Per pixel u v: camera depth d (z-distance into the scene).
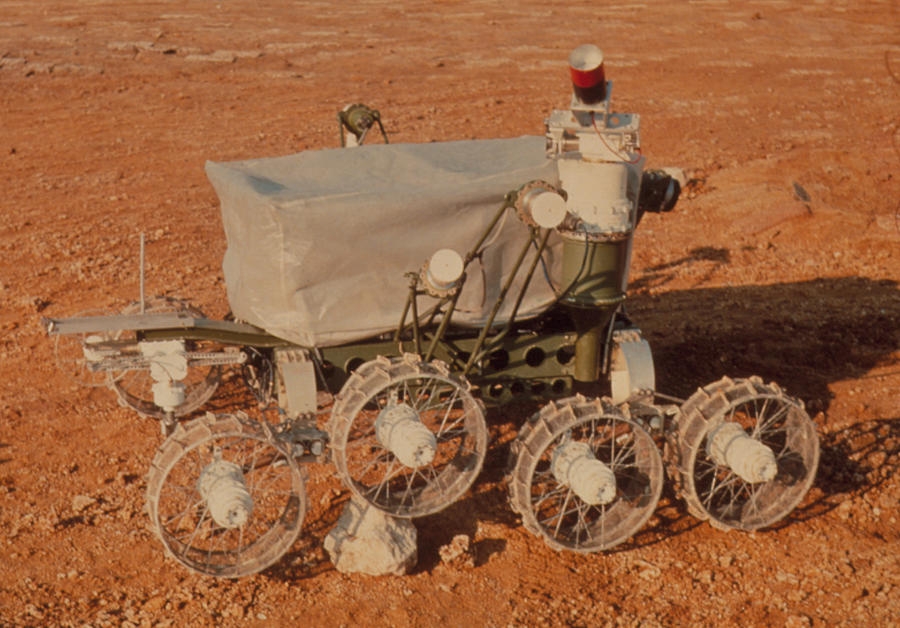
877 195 13.98
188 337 6.10
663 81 21.41
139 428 7.66
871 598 5.88
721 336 9.20
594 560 6.23
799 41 25.22
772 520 6.35
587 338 6.54
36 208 13.43
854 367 8.65
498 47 24.41
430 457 5.71
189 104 19.27
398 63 22.78
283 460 6.01
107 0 29.44
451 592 5.92
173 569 6.07
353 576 6.01
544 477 6.68
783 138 17.08
